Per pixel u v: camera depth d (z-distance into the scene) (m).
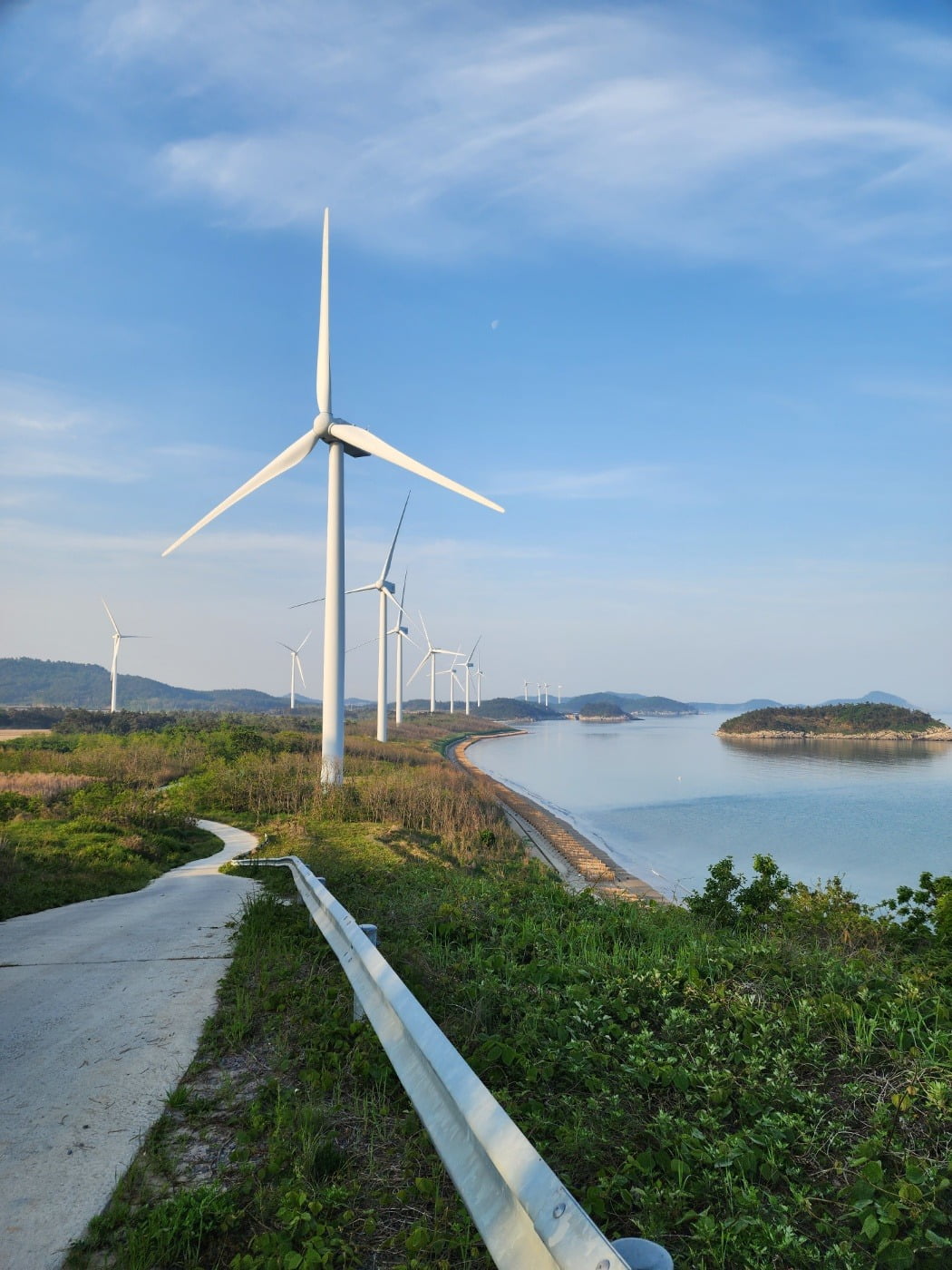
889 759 112.94
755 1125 4.25
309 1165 3.83
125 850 22.73
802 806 58.62
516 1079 5.02
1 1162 4.04
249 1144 4.20
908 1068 5.01
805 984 7.07
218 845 29.08
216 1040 5.89
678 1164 3.74
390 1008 4.77
